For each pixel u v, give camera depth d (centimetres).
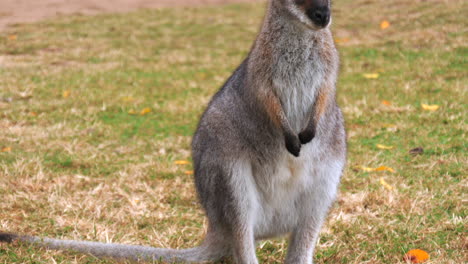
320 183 568
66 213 685
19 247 554
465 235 599
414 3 1858
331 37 559
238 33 1839
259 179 557
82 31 1886
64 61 1549
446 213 667
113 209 705
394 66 1355
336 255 579
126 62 1538
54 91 1259
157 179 812
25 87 1276
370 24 1734
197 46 1706
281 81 552
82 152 912
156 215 687
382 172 802
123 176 807
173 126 1053
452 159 821
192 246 613
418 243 598
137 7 2323
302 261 562
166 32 1878
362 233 629
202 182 563
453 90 1137
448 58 1371
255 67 550
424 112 1032
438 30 1584
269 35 550
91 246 560
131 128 1041
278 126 540
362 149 888
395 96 1140
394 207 689
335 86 571
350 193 738
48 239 564
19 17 2116
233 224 545
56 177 795
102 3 2370
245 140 547
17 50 1653
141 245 591
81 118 1093
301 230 568
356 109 1062
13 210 686
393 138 934
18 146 934
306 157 555
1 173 799
